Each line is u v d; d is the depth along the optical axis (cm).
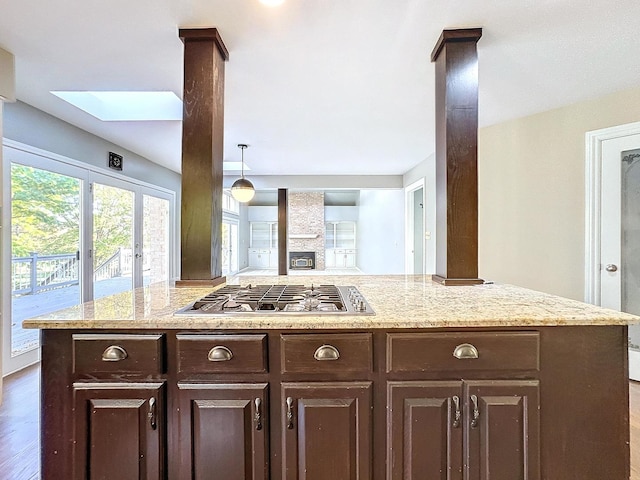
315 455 120
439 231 202
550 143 306
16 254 292
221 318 121
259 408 120
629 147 267
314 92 271
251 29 187
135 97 338
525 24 183
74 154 356
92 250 385
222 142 203
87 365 120
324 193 1276
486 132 348
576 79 248
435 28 186
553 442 122
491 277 345
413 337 121
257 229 1306
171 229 588
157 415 120
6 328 282
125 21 179
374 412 121
